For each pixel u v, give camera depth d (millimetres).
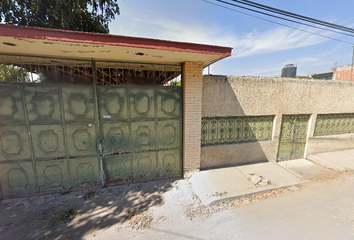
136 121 3768
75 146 3525
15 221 2830
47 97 3262
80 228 2711
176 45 2805
